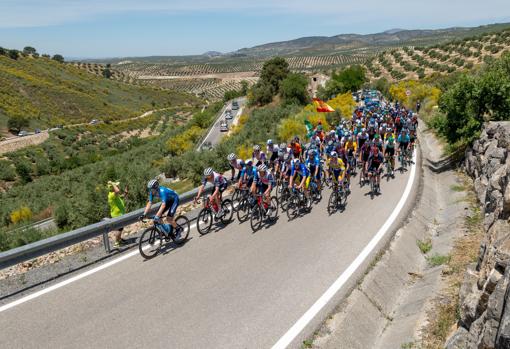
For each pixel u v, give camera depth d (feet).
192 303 20.26
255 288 21.76
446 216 34.30
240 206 33.53
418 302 20.81
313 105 122.31
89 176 143.02
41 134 284.00
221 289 21.66
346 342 17.66
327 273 23.38
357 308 19.93
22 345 17.01
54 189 135.44
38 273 23.75
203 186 30.32
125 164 151.33
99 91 492.13
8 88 359.87
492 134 38.24
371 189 41.32
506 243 15.08
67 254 26.71
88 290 21.66
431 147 70.08
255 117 164.86
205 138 175.63
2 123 293.43
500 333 11.44
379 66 407.23
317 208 37.37
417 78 293.64
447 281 22.09
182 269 24.16
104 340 17.33
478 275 18.54
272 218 34.30
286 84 203.10
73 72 521.65
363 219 33.12
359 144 51.34
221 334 17.75
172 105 552.41
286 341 17.26
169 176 106.01
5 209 103.35
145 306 19.98
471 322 15.87
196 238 29.48
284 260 25.31
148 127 391.86
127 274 23.54
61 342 17.20
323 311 19.43
